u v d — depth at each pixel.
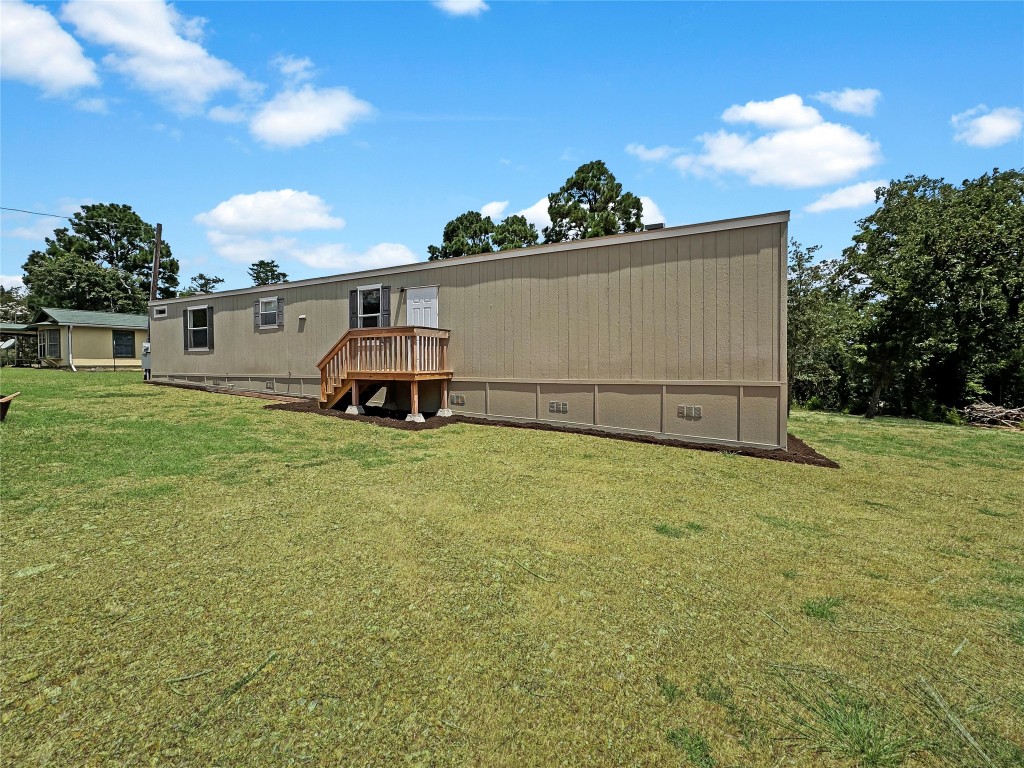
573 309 7.84
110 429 6.95
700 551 3.21
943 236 12.70
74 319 22.25
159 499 4.03
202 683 1.85
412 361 8.49
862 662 2.06
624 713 1.74
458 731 1.65
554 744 1.60
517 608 2.45
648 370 7.21
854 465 5.99
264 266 53.12
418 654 2.06
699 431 6.82
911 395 13.80
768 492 4.66
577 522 3.72
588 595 2.59
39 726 1.62
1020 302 12.93
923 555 3.23
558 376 7.99
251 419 8.22
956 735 1.65
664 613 2.42
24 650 2.02
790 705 1.79
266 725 1.65
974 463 6.29
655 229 7.20
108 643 2.08
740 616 2.41
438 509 3.96
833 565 3.04
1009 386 13.30
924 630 2.32
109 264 37.16
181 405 9.65
